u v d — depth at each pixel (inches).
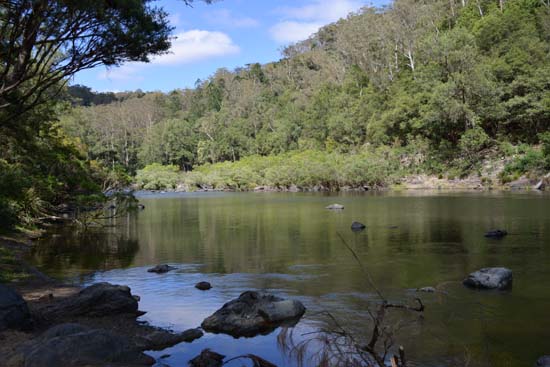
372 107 3139.8
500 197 1505.9
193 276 556.1
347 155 2972.4
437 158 2439.7
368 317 372.5
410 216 1104.8
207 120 4798.2
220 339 334.0
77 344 269.0
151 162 4372.5
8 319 316.5
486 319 359.6
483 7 3129.9
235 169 3376.0
